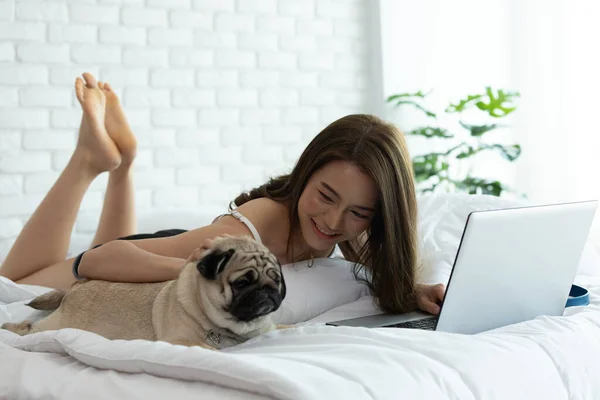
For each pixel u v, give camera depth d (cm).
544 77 405
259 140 396
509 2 415
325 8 414
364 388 125
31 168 336
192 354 132
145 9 361
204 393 128
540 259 185
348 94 425
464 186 402
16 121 332
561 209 185
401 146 220
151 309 175
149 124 364
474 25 427
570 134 395
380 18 425
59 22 340
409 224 218
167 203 369
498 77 421
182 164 373
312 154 221
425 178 406
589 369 165
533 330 171
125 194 298
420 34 433
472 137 433
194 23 374
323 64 415
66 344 153
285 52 402
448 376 137
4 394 145
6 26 329
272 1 397
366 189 212
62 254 273
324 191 214
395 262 215
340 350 143
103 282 190
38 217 270
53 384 143
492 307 181
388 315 212
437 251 259
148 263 188
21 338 167
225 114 385
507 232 174
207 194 381
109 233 299
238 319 166
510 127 420
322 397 119
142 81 362
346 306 216
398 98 429
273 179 246
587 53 387
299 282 213
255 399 123
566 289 197
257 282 164
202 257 166
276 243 227
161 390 131
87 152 276
